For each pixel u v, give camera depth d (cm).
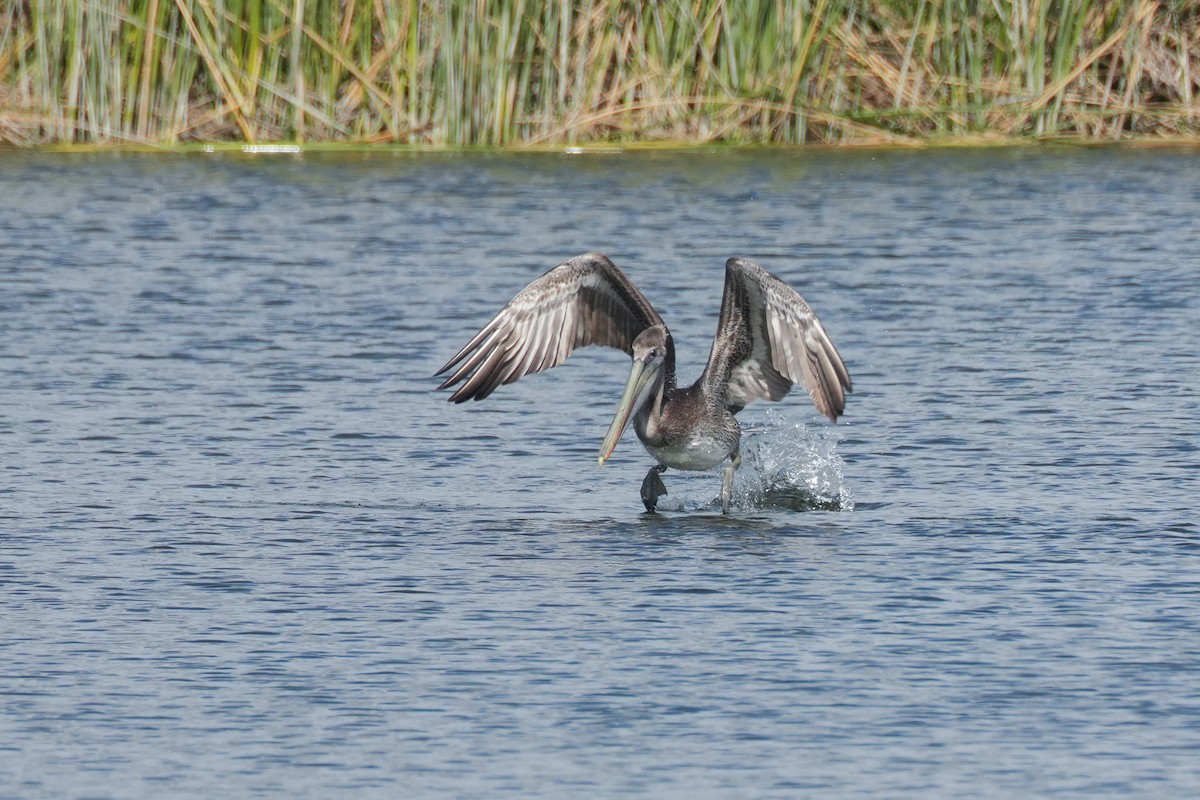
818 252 2345
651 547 1245
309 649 1026
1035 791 838
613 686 966
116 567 1184
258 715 931
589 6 2962
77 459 1471
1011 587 1131
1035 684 964
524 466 1484
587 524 1313
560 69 2969
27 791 845
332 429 1580
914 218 2553
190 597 1120
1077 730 905
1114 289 2130
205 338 1911
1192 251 2338
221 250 2353
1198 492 1359
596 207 2611
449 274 2225
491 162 2920
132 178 2788
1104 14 3070
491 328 1334
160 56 2941
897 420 1600
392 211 2589
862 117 3062
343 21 2953
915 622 1066
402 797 836
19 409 1627
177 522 1297
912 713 927
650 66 2977
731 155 2984
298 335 1928
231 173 2838
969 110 3042
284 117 2970
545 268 2252
